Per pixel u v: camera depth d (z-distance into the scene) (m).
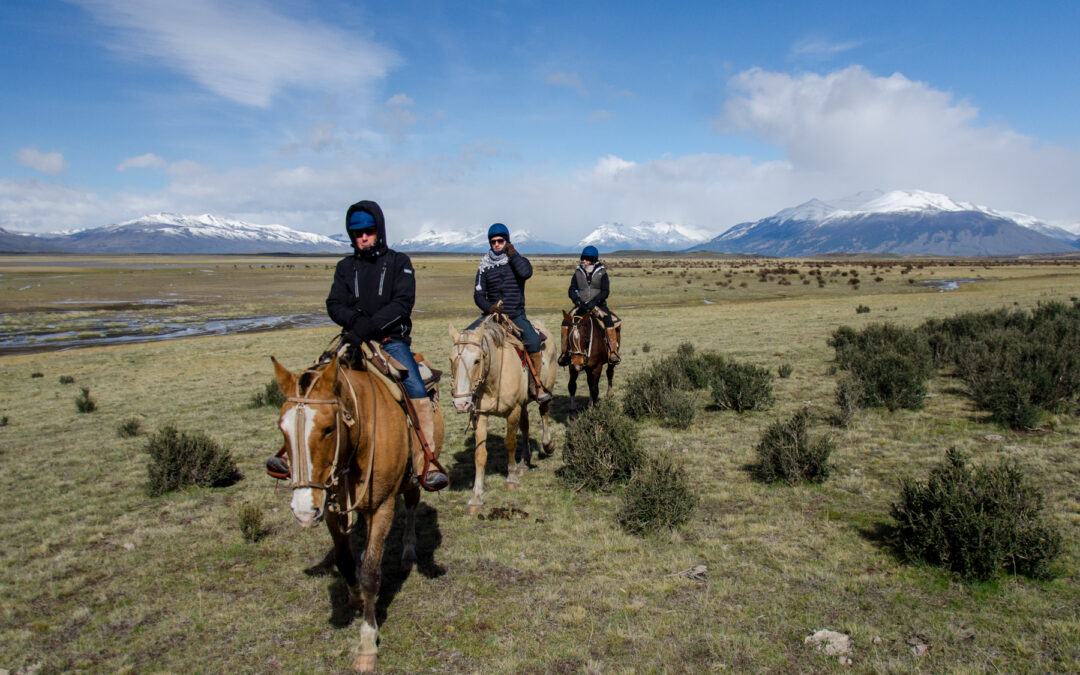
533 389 8.59
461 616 5.04
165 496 8.59
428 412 5.25
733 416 11.50
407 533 5.93
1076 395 10.10
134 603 5.51
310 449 3.65
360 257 5.07
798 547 5.97
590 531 6.65
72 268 132.50
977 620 4.59
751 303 44.00
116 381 20.97
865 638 4.42
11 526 7.67
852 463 8.35
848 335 18.92
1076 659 4.03
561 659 4.40
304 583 5.77
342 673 4.38
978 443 8.76
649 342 23.94
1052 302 21.39
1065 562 5.29
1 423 14.84
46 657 4.71
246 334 36.03
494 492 8.02
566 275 85.31
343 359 4.66
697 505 7.21
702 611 4.92
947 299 36.69
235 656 4.63
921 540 5.46
